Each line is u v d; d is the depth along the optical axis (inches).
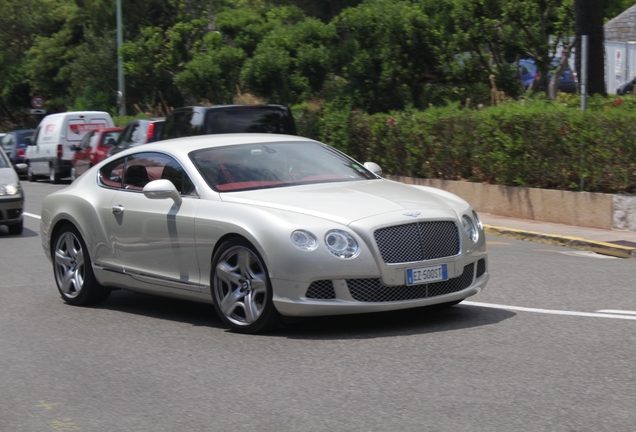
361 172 358.9
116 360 278.5
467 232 311.7
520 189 655.1
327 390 236.2
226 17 1283.2
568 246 545.0
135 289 352.5
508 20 843.4
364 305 285.7
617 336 289.0
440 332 299.3
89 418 221.6
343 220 289.4
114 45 1838.1
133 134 862.5
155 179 346.0
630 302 349.4
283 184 330.0
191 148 346.6
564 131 616.4
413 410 216.7
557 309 336.2
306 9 1533.0
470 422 206.5
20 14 2394.2
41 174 1299.2
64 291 382.9
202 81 1159.6
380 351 275.4
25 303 386.0
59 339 312.2
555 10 853.8
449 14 876.0
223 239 308.5
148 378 255.6
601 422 204.7
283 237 287.6
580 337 288.2
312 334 301.3
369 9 908.6
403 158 806.5
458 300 306.7
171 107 1815.9
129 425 214.7
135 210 345.4
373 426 206.1
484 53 891.4
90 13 1945.1
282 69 993.5
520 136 654.5
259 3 1627.7
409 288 292.8
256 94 1028.5
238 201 311.1
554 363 256.2
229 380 249.6
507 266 455.2
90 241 367.9
